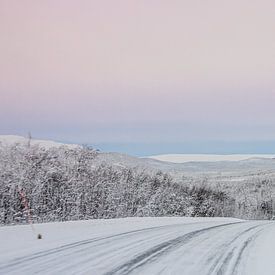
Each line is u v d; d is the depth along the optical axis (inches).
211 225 1100.5
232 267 425.1
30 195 1074.7
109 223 987.9
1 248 486.9
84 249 515.8
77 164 1348.4
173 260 457.4
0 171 1052.5
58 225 812.6
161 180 2137.1
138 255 484.4
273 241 697.0
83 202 1291.8
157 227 950.4
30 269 373.4
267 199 4082.2
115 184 1560.0
